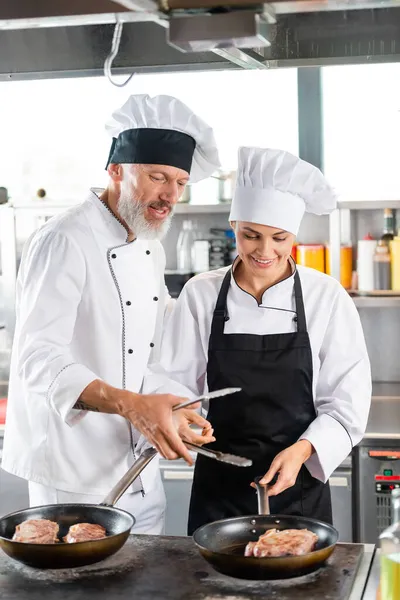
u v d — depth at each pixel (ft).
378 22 5.69
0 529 5.57
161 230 6.81
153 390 6.95
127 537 5.34
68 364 6.18
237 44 4.61
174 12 4.49
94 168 13.34
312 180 6.76
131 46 6.60
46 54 6.72
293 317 7.08
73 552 5.03
